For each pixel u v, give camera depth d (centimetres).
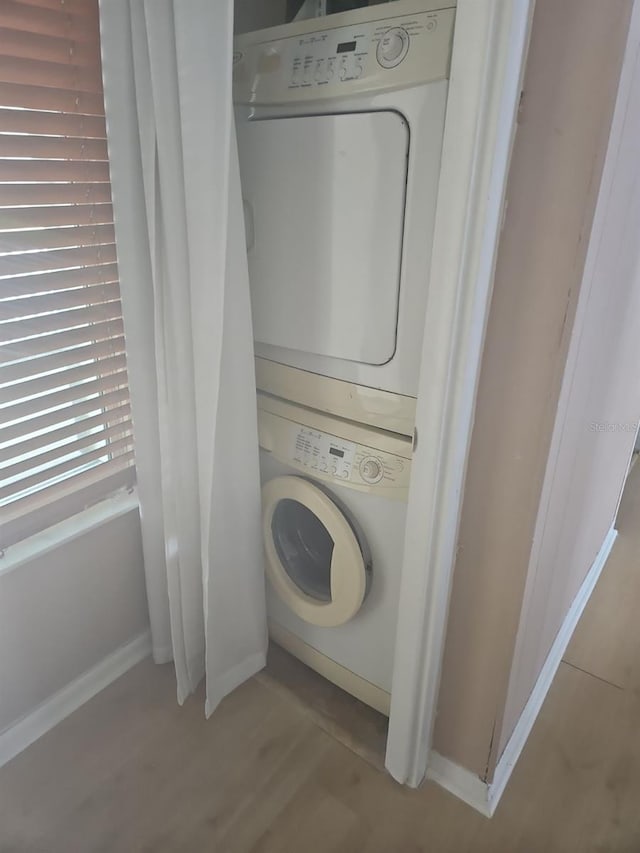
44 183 123
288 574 163
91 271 136
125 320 131
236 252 124
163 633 172
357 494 138
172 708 163
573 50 84
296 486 145
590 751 154
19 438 136
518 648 127
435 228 98
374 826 137
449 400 106
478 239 95
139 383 138
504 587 119
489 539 118
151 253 121
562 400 105
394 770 145
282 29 115
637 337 165
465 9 85
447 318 101
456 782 144
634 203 118
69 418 142
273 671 175
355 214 115
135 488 164
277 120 120
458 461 111
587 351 114
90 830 135
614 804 142
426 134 102
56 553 147
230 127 106
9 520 137
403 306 115
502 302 101
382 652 150
